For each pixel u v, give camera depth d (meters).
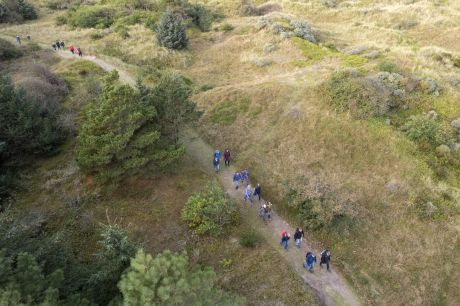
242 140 28.80
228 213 21.53
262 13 59.97
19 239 14.97
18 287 11.18
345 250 20.83
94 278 14.21
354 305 18.33
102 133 22.09
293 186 23.45
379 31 47.44
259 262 19.69
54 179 24.56
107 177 22.11
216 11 59.22
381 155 25.64
